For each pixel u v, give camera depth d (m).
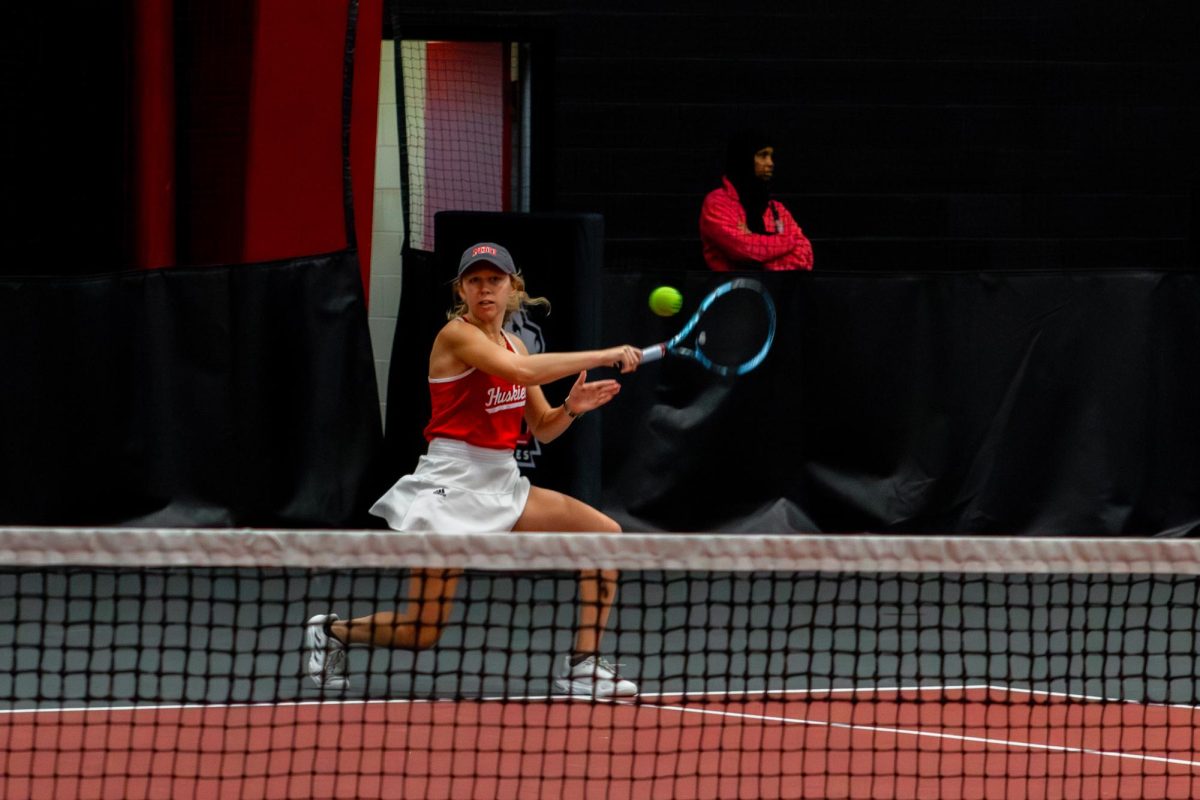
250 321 27.75
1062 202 37.47
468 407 18.11
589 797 13.57
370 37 30.53
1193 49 37.44
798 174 36.97
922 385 29.94
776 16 36.69
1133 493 29.75
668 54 36.59
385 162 35.91
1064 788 14.20
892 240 37.12
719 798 13.53
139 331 27.56
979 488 29.94
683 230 36.81
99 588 25.14
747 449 29.77
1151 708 18.02
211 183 31.50
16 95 31.25
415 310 27.97
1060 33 37.19
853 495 29.88
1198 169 37.59
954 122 37.16
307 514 27.78
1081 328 29.77
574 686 17.61
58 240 31.39
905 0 36.81
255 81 30.42
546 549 12.70
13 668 14.02
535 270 26.61
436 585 17.23
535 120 36.88
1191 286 29.77
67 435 27.36
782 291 29.77
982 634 22.61
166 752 15.02
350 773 14.27
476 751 13.62
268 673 18.89
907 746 15.84
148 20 30.66
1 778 14.04
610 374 28.98
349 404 28.02
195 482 27.67
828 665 19.95
